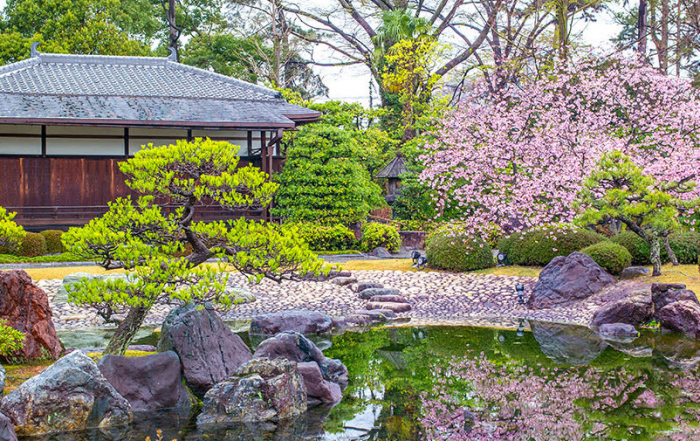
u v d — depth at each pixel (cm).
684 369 992
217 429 738
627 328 1269
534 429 729
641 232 1558
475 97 2231
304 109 2530
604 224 1870
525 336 1258
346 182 2338
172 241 888
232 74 4503
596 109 1970
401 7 4259
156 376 825
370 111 3528
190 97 2455
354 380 948
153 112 2245
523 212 1750
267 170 2353
